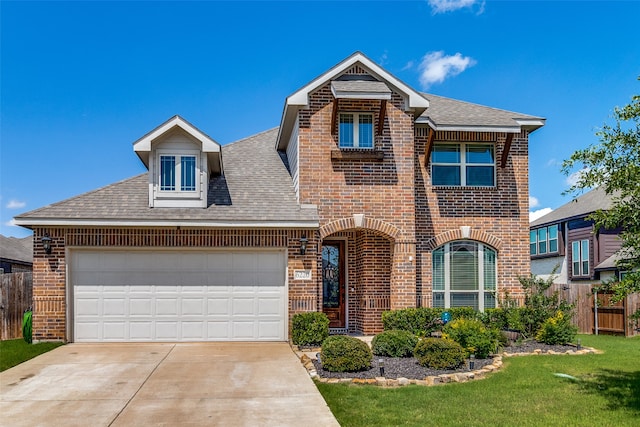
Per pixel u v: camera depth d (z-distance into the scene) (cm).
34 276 1477
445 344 1133
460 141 1759
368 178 1619
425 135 1745
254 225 1509
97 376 1098
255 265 1549
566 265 3123
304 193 1595
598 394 947
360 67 1645
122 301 1508
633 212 827
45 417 841
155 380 1062
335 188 1605
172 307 1520
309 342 1414
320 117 1619
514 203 1761
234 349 1397
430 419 807
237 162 1903
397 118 1641
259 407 880
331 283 1798
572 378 1060
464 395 938
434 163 1761
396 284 1608
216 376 1092
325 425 790
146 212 1516
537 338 1470
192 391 980
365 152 1606
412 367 1128
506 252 1739
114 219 1470
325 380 1038
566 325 1454
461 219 1730
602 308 1970
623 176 810
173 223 1480
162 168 1568
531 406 875
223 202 1598
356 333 1706
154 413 855
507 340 1422
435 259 1728
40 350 1368
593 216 871
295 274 1539
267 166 1888
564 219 3114
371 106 1628
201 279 1532
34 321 1472
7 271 2761
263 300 1542
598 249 2853
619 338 1775
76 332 1493
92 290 1503
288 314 1528
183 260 1531
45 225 1463
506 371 1130
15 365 1209
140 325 1509
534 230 3516
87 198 1566
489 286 1738
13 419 834
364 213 1608
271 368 1163
